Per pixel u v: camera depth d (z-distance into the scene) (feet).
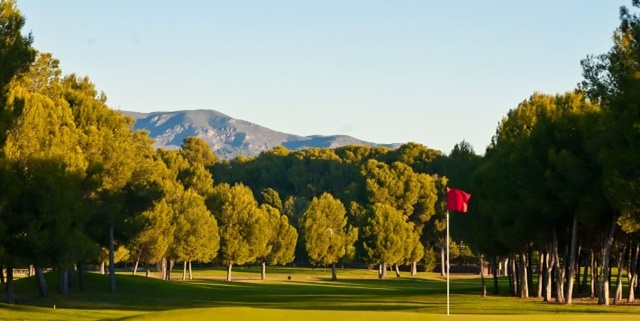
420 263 414.82
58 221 141.59
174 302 169.37
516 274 206.28
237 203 309.22
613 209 140.56
